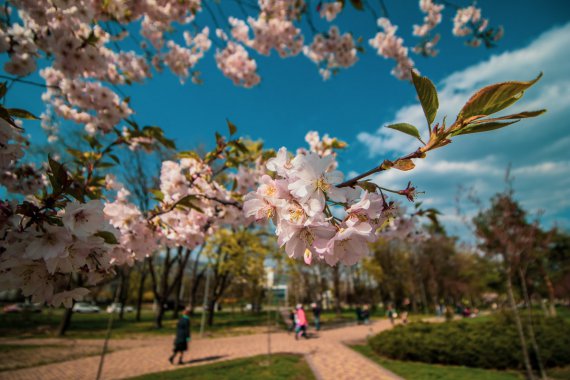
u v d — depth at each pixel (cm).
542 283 1594
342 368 727
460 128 77
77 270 117
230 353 956
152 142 310
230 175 329
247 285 2872
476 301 3847
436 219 293
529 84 68
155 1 303
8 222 103
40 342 1139
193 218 275
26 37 214
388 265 3191
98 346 1083
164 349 1038
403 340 831
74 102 291
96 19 255
